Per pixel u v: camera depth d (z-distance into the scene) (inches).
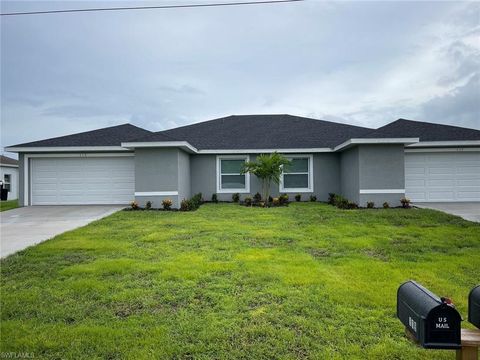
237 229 326.0
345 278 182.9
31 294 162.4
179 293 162.1
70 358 109.8
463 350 84.0
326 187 631.8
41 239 296.4
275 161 550.6
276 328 128.1
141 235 301.6
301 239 282.0
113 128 660.7
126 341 119.0
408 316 91.0
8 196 922.7
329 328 127.8
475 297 92.9
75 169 591.8
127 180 592.4
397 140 495.8
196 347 115.3
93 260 221.5
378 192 513.0
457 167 582.9
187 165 602.9
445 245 261.3
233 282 175.8
